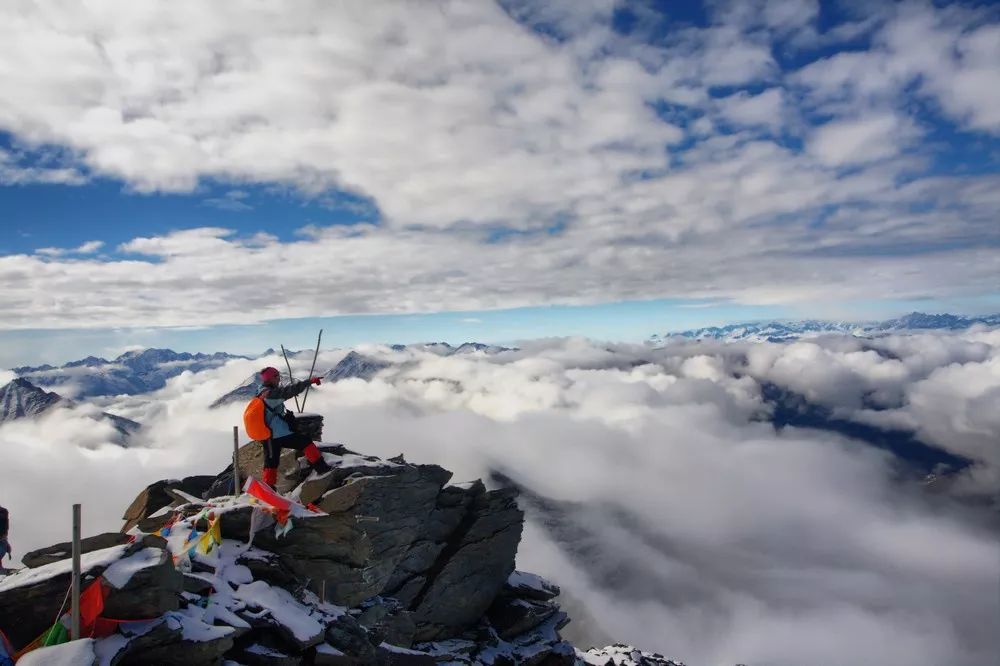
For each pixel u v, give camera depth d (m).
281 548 15.48
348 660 12.80
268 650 11.70
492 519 23.05
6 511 15.62
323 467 17.33
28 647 8.81
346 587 16.02
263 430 15.92
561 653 23.34
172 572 10.21
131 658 9.39
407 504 19.06
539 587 25.78
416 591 20.23
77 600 8.84
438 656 19.67
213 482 20.31
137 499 20.06
